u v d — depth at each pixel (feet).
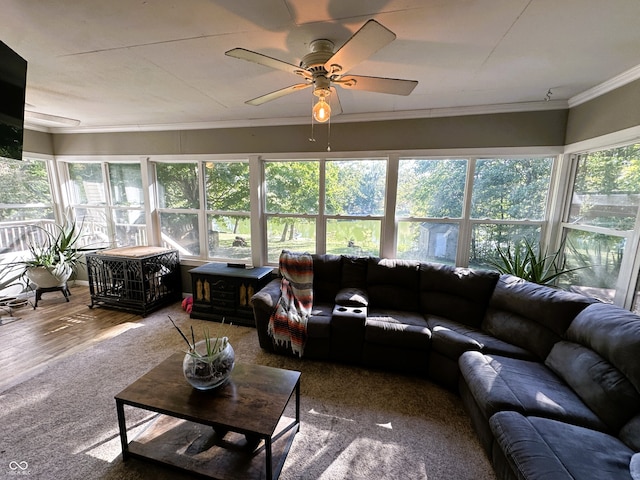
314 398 6.69
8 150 4.85
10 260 12.37
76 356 8.20
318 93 5.18
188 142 11.92
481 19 4.60
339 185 10.85
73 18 4.59
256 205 11.49
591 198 7.91
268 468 4.14
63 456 5.03
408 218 10.34
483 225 9.83
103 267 11.35
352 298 8.55
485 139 9.20
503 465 4.47
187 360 4.77
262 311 8.37
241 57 4.47
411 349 7.48
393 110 9.57
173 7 4.31
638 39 5.12
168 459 4.76
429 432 5.73
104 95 8.41
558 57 5.86
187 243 12.99
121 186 13.28
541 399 4.85
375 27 3.59
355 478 4.76
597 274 7.56
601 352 4.98
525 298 7.01
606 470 3.53
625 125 6.55
